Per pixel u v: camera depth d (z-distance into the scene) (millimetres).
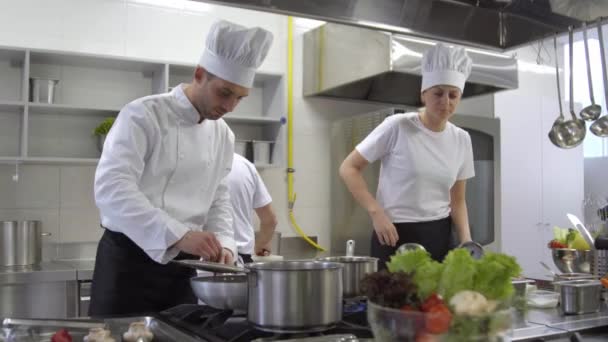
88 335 1192
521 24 2176
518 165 4125
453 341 773
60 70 3191
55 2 3195
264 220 2812
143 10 3412
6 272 2553
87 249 3227
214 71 1585
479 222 3596
